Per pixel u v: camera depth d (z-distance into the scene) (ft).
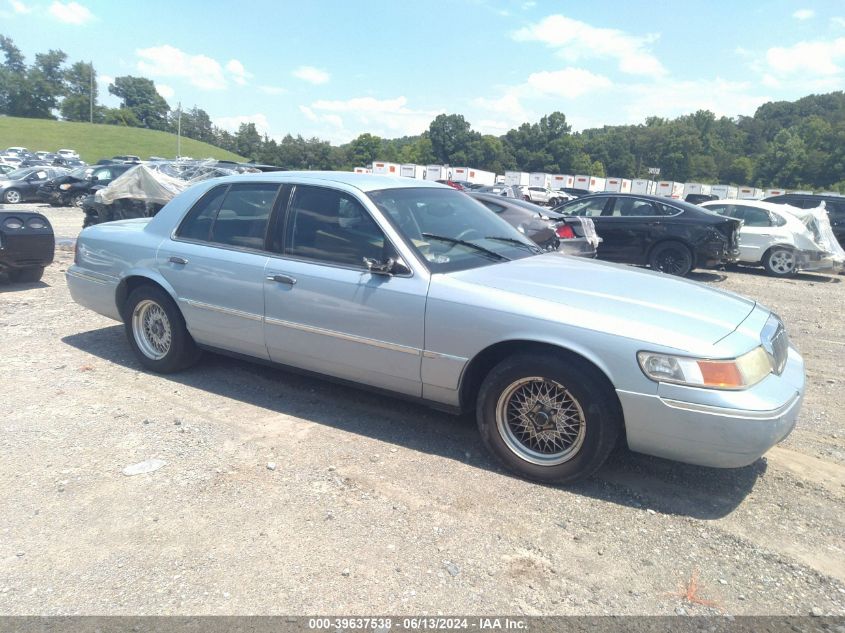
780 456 13.06
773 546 9.85
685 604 8.48
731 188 194.08
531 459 11.48
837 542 10.02
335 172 15.12
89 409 14.11
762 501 11.19
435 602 8.30
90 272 17.42
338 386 16.08
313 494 10.82
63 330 20.35
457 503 10.73
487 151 410.31
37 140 307.37
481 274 12.42
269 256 14.10
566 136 416.46
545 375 11.04
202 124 466.70
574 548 9.62
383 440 13.06
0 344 18.58
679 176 441.68
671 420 10.19
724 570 9.23
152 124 476.95
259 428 13.42
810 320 27.63
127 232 16.92
